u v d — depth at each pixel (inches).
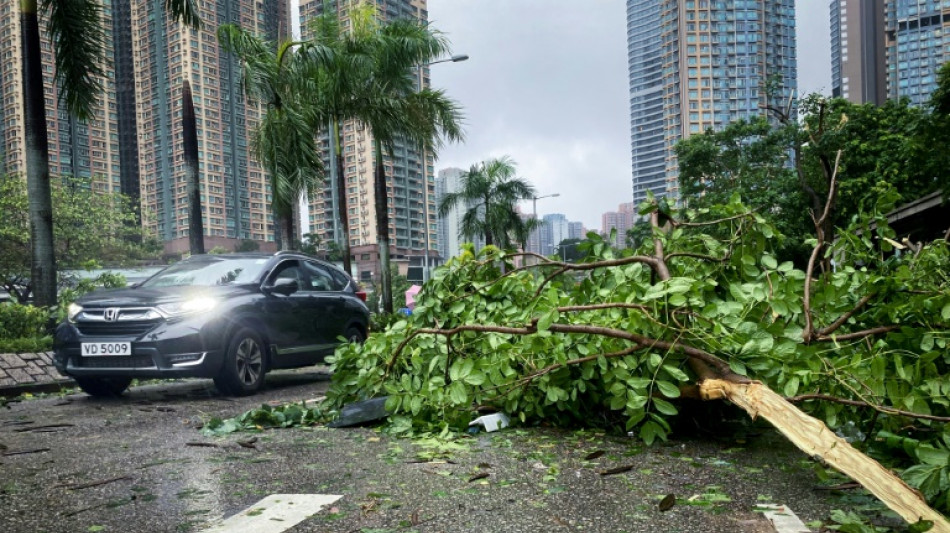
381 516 112.3
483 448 165.8
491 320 203.0
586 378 174.4
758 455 155.1
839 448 108.3
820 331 168.1
